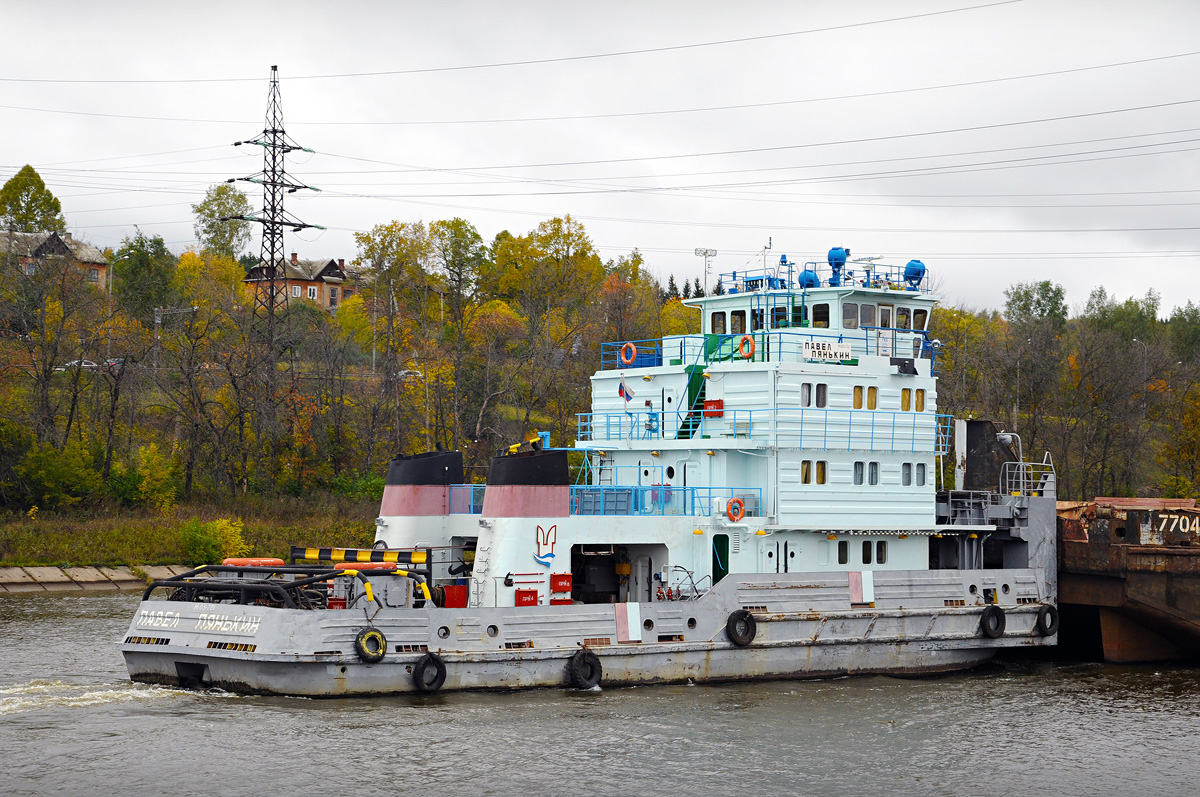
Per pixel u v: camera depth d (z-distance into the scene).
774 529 35.44
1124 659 42.06
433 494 37.03
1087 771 27.66
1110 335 104.62
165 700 30.17
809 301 39.03
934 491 38.78
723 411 36.88
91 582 61.50
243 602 31.09
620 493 35.06
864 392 37.75
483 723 28.86
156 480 72.81
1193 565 41.03
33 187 117.50
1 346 79.50
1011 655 43.25
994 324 123.19
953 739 29.91
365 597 30.14
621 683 32.62
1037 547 41.06
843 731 30.08
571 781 25.31
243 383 80.94
